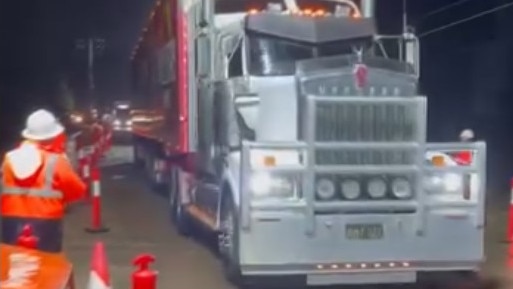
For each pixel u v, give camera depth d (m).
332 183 10.91
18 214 8.76
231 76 12.77
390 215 11.01
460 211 11.11
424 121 11.23
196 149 14.90
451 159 11.34
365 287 11.77
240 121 12.09
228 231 11.87
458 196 11.20
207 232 15.20
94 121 42.97
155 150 22.84
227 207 11.92
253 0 13.80
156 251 14.43
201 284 11.88
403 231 11.03
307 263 10.82
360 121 11.10
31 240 7.62
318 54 12.59
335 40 12.73
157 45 20.39
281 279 12.14
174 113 16.56
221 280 12.13
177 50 15.44
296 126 11.57
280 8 13.88
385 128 11.15
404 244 11.03
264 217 10.71
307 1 13.98
